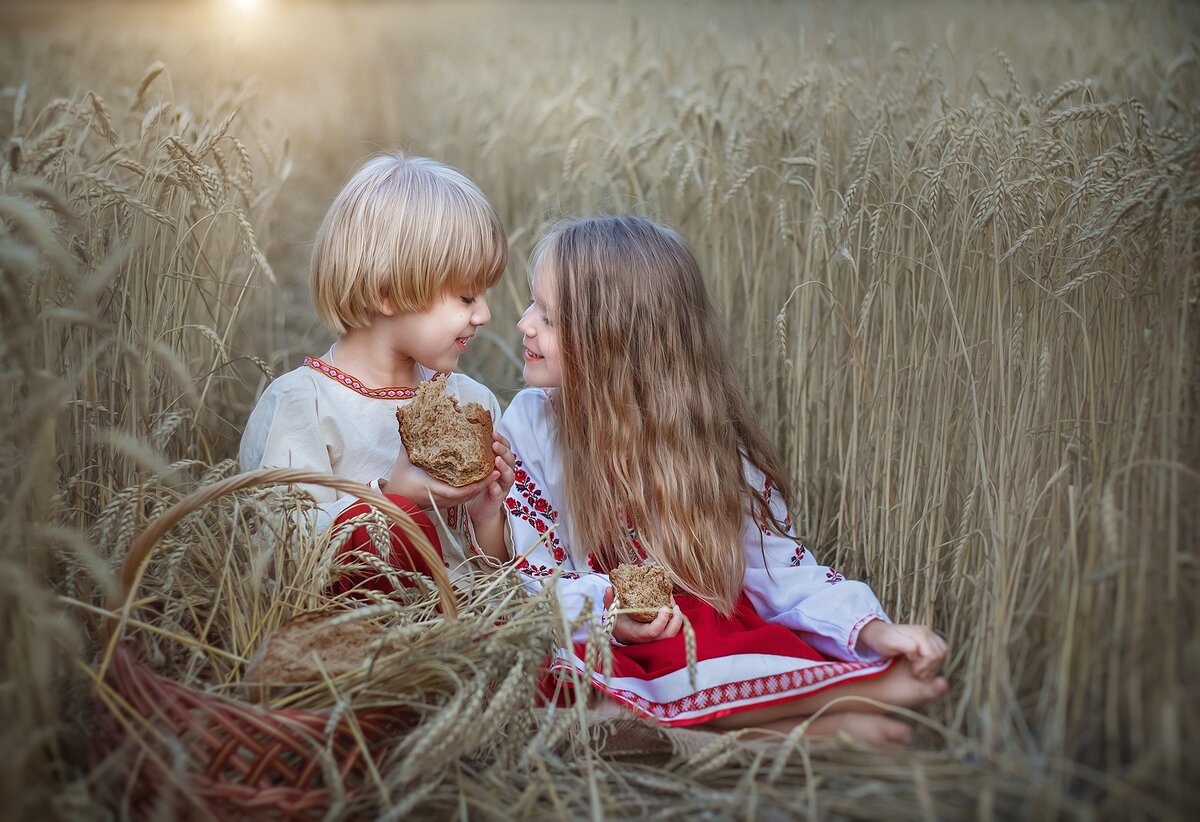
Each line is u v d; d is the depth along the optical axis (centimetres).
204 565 184
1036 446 183
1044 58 385
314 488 207
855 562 224
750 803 142
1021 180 196
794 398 247
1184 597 145
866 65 314
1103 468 170
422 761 136
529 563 204
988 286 200
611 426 207
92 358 155
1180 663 140
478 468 194
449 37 769
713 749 154
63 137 210
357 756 146
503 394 322
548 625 163
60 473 188
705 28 496
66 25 609
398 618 176
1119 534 154
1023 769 140
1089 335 181
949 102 262
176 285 217
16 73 414
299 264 402
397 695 153
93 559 143
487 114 411
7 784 122
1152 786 131
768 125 267
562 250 213
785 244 256
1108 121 205
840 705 174
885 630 178
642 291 210
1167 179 166
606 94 373
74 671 154
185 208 227
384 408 216
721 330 227
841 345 240
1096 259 179
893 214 219
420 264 203
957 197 206
